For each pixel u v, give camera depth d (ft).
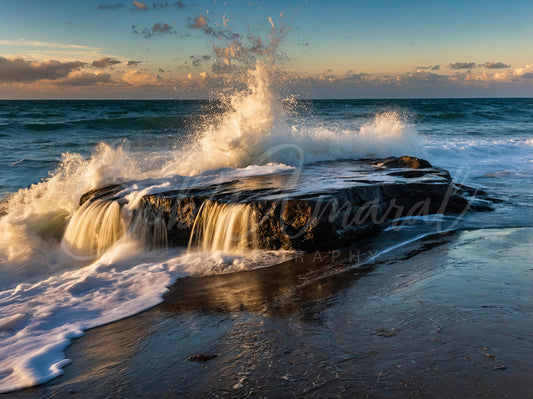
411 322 10.36
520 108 173.27
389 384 7.77
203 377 8.53
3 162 48.21
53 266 20.51
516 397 7.19
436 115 117.50
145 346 10.18
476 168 39.78
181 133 76.95
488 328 9.77
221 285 14.47
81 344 10.56
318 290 13.34
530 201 26.48
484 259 15.52
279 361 8.91
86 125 87.15
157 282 14.94
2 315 12.64
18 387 8.71
